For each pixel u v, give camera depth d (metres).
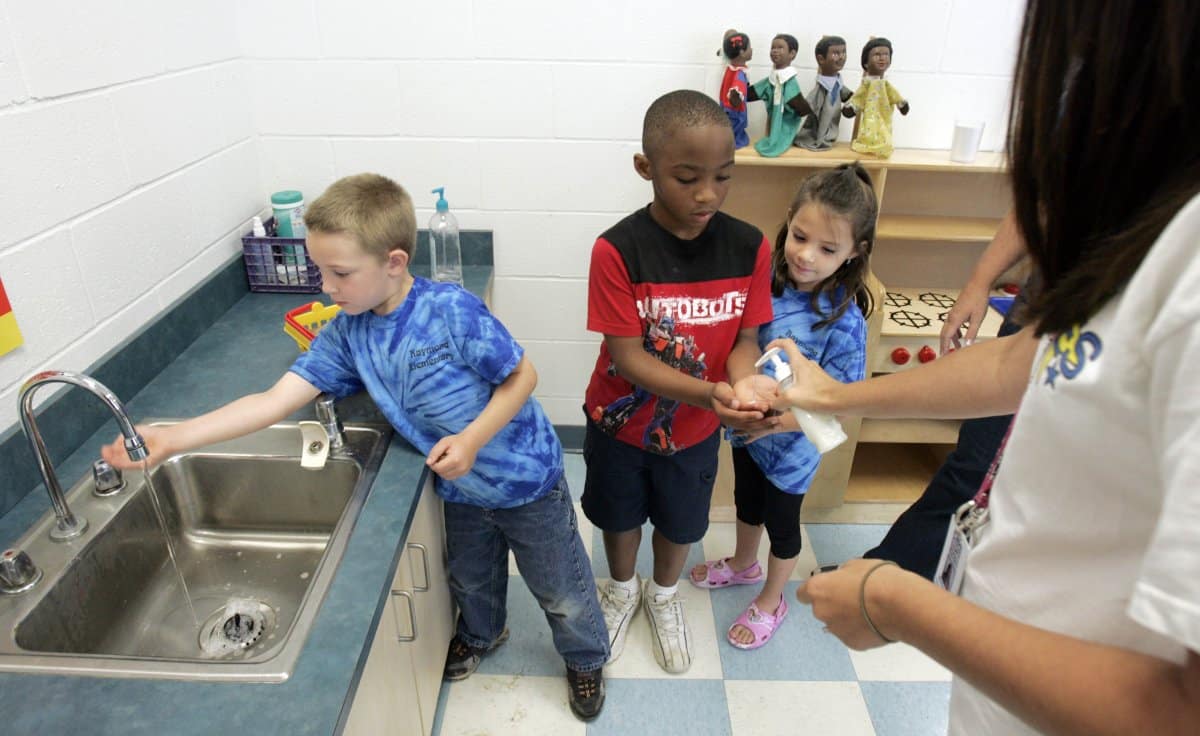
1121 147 0.49
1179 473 0.41
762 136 2.14
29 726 0.79
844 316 1.59
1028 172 0.56
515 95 2.08
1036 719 0.50
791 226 1.53
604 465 1.62
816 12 2.00
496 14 1.99
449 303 1.25
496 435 1.34
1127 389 0.49
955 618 0.55
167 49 1.61
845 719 1.68
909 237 2.08
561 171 2.17
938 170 2.10
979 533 0.77
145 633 1.20
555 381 2.52
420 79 2.06
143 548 1.23
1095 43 0.47
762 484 1.82
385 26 2.00
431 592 1.46
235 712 0.81
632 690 1.75
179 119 1.67
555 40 2.02
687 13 1.99
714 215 1.40
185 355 1.63
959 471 1.78
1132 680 0.45
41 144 1.24
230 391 1.48
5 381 1.17
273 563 1.34
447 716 1.67
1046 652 0.50
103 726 0.79
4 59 1.16
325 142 2.12
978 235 2.09
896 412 1.00
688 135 1.19
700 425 1.54
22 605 0.97
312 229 1.11
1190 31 0.42
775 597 1.87
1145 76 0.46
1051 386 0.57
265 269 1.94
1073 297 0.53
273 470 1.32
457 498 1.44
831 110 1.99
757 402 1.25
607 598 1.89
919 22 2.01
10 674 0.85
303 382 1.26
